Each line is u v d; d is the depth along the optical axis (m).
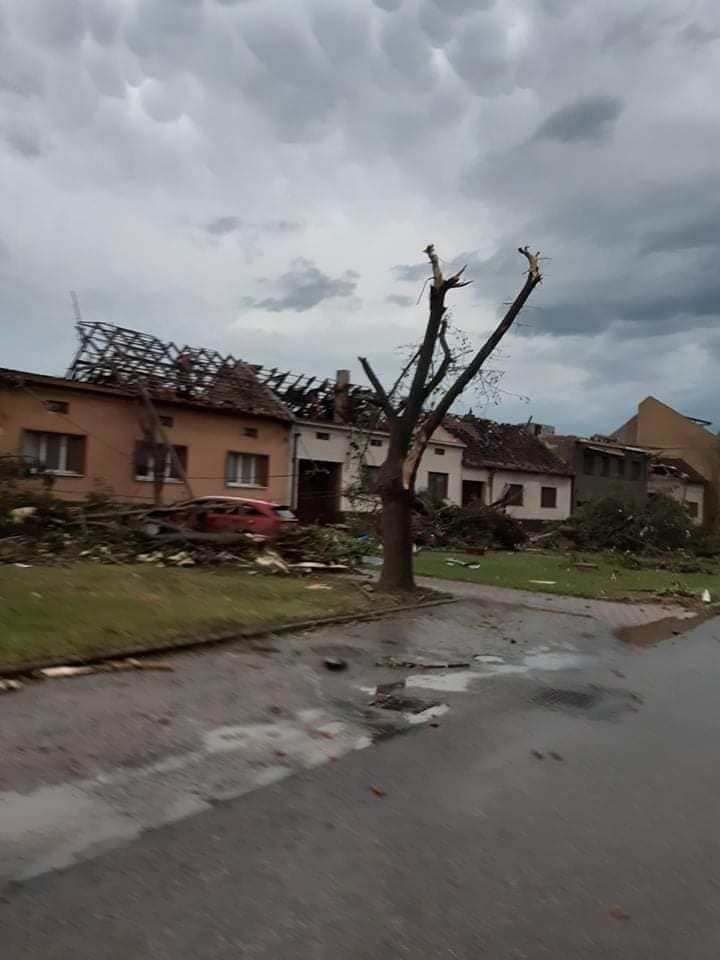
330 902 3.43
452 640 10.32
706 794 4.97
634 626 12.50
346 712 6.62
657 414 58.97
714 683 8.39
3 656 7.02
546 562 22.95
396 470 14.21
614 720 6.78
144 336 26.42
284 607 11.21
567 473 43.34
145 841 3.94
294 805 4.52
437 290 13.95
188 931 3.14
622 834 4.30
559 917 3.38
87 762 4.98
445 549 26.09
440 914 3.37
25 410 22.23
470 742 5.95
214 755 5.30
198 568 15.55
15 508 16.94
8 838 3.87
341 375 34.66
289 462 28.83
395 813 4.48
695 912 3.46
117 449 24.14
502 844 4.11
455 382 14.20
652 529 28.08
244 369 29.58
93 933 3.09
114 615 9.12
